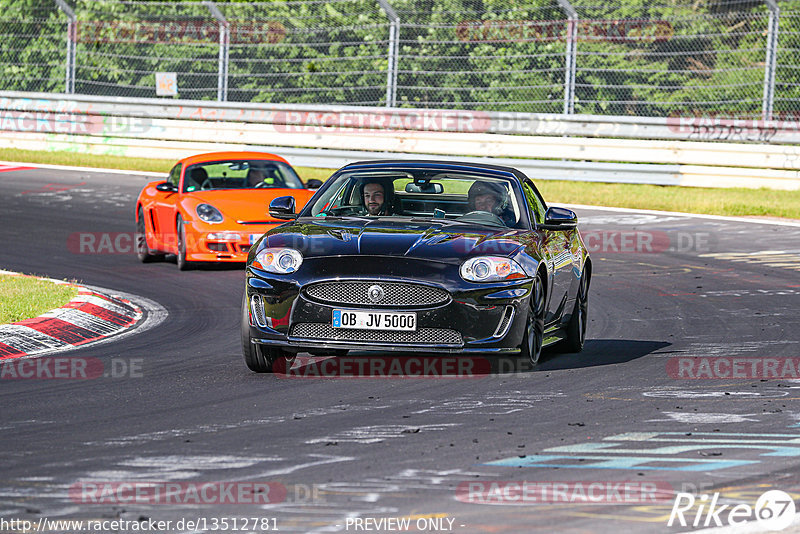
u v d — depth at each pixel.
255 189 52.84
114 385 27.62
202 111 90.44
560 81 84.12
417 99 87.00
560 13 83.50
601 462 20.16
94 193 75.31
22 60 96.62
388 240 28.94
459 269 28.02
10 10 95.31
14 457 20.30
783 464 20.06
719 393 27.20
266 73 89.88
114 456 20.41
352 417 23.98
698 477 19.11
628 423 23.61
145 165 88.88
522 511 17.05
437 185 32.50
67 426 22.98
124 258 54.97
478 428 22.97
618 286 47.84
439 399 26.05
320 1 87.25
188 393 26.64
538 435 22.38
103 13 93.62
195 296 44.47
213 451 20.83
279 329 28.20
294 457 20.41
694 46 81.19
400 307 27.61
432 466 19.80
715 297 44.97
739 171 79.50
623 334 37.31
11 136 96.19
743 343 35.22
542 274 30.42
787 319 39.97
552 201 74.31
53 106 94.62
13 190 75.81
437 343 27.75
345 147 86.69
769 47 78.06
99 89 95.94
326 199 32.62
